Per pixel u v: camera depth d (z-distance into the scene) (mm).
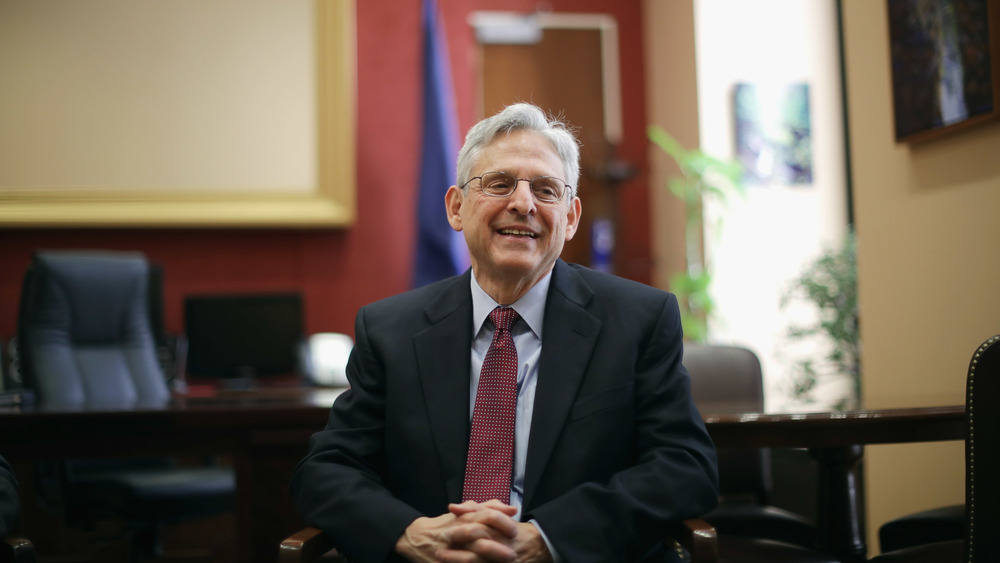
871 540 2828
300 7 4914
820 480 2035
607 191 5359
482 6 5312
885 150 2715
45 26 4750
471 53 5254
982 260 2297
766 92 4688
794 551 1856
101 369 2904
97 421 2031
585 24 5465
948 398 2053
